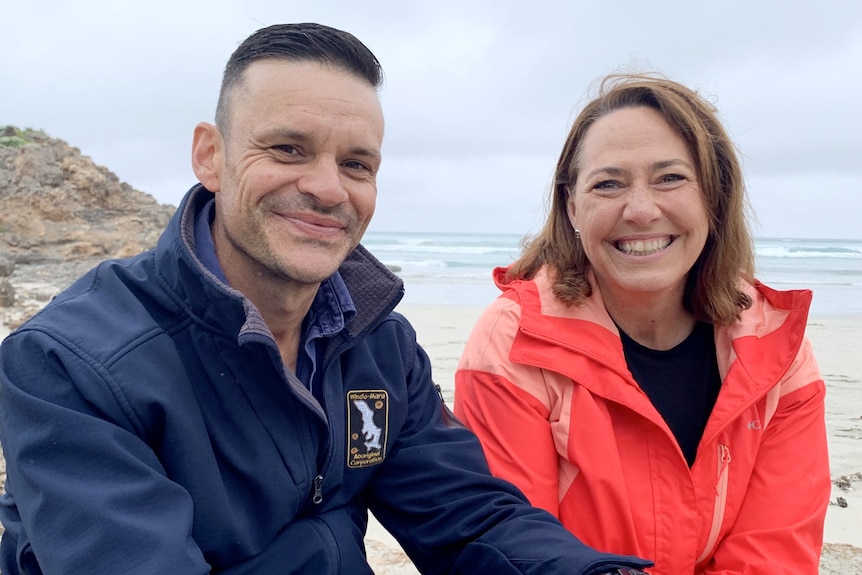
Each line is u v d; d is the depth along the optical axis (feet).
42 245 25.13
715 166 3.16
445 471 2.88
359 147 2.51
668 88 3.19
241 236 2.51
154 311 2.47
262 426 2.50
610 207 3.12
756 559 3.02
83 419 2.20
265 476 2.49
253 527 2.49
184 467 2.34
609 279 3.23
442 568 2.89
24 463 2.19
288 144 2.45
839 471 5.68
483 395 3.24
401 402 2.89
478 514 2.79
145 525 2.13
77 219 26.86
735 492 3.15
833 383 9.29
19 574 2.33
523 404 3.17
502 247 56.80
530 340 3.20
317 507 2.69
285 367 2.49
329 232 2.50
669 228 3.12
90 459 2.19
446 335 13.05
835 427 7.04
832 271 36.96
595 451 3.08
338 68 2.50
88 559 2.08
